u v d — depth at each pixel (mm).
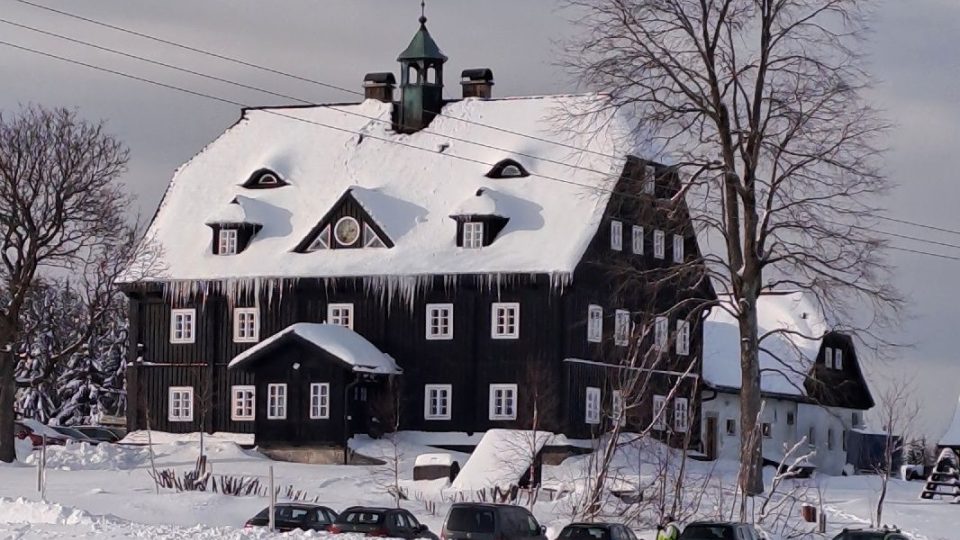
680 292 118500
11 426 116438
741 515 85812
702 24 101188
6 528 66688
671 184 113125
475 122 132875
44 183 116438
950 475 111250
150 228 134750
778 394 144125
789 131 101188
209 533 66438
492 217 122562
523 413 119562
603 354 122312
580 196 123688
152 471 104000
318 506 75062
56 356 120562
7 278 117000
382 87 139000
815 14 100875
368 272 123500
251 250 129125
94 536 64000
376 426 122188
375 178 131500
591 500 84062
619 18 101625
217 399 127938
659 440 108438
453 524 65938
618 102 103312
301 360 121375
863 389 161125
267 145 138500
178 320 129625
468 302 121812
